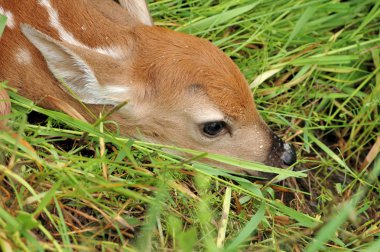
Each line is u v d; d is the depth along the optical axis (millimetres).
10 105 6027
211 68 6031
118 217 5578
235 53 7656
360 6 8156
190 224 5961
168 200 6000
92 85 5941
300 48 7820
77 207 5723
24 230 5066
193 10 7684
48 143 6074
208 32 7695
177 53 6059
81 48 5820
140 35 6156
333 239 6285
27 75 6203
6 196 5562
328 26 8141
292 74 7820
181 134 6203
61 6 6211
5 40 6215
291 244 6238
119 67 5980
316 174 7242
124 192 5555
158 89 6043
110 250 5430
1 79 6273
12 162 5574
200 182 5996
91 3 6348
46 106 6297
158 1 7613
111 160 5988
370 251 5613
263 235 6238
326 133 7582
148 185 5719
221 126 6160
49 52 5793
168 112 6098
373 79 7953
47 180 5734
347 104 7824
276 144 6461
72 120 6027
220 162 6371
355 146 7574
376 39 7863
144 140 6293
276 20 7840
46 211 5363
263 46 7883
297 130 7305
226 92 6027
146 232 5477
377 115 7531
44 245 5180
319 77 7871
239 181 6301
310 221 6211
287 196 6906
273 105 7461
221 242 5824
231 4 7781
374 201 7047
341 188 7031
